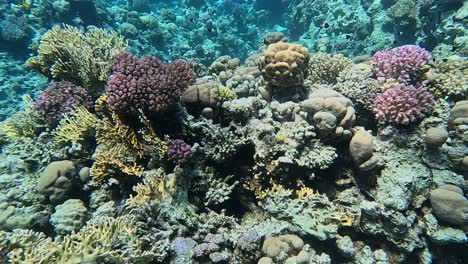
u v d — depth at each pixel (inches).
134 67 33.9
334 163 37.2
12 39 108.0
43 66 47.4
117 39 52.6
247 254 27.8
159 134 35.2
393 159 35.8
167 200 30.3
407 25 103.4
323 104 34.1
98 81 45.1
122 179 34.8
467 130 34.1
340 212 33.6
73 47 46.1
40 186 36.4
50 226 37.3
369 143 33.4
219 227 32.0
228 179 35.9
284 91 43.6
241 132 36.5
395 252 33.2
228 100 43.3
